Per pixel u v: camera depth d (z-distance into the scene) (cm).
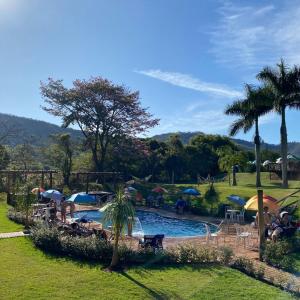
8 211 2519
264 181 4278
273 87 3694
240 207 2852
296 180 3956
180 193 3797
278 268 1478
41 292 1194
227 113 4072
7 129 5825
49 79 4969
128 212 1437
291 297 817
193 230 2555
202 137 6881
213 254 1545
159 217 3081
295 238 1762
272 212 2072
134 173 5669
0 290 1195
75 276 1348
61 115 5069
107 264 1491
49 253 1609
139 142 5322
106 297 1170
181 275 1362
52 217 2300
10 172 3378
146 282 1293
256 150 3856
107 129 5069
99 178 4816
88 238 1631
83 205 3562
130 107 5116
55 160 5088
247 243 1884
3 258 1514
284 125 3594
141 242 1686
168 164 5900
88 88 4956
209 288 1188
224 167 4797
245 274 1376
